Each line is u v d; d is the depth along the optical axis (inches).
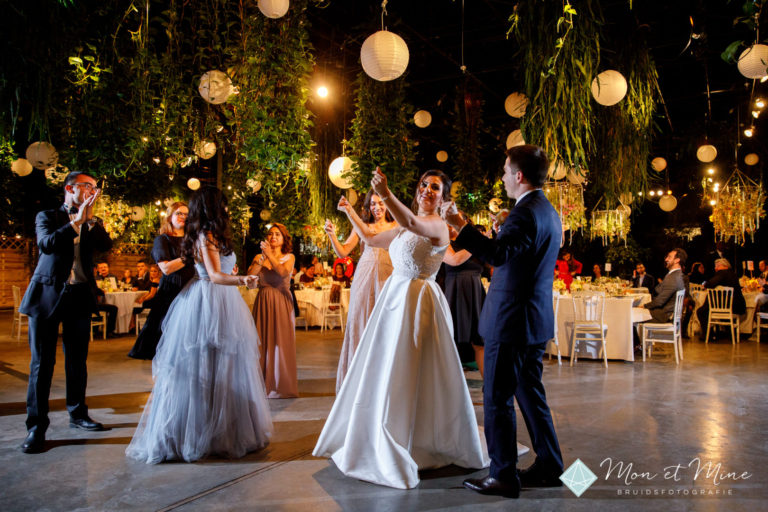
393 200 91.9
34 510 84.6
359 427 98.8
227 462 107.3
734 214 372.5
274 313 166.7
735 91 358.6
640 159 202.1
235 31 197.3
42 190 436.8
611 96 160.9
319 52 354.0
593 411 150.3
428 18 336.5
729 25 298.0
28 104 128.8
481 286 148.6
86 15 152.0
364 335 106.7
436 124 481.1
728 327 368.5
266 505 86.3
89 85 163.9
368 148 255.3
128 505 86.4
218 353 112.0
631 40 185.9
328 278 399.2
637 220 637.3
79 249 128.6
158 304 146.6
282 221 370.3
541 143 162.7
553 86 157.6
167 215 150.9
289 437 124.7
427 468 101.8
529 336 88.0
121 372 211.0
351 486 94.4
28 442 113.9
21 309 116.6
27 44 120.4
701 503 87.5
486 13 328.8
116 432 128.9
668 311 256.4
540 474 96.0
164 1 205.3
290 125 189.2
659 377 206.8
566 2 150.4
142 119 183.2
